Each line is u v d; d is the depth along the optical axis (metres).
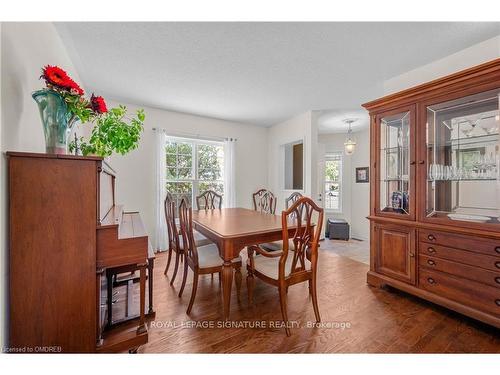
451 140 2.04
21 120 1.23
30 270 1.06
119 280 2.05
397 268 2.20
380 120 2.36
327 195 5.49
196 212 3.00
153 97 3.22
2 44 1.05
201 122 4.13
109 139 1.33
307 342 1.54
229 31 1.81
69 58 2.18
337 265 3.09
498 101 1.73
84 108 1.26
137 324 1.45
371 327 1.71
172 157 3.96
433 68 2.30
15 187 1.04
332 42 1.96
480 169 1.88
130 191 3.51
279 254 1.70
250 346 1.50
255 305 2.03
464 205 1.97
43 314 1.08
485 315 1.62
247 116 4.15
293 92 3.06
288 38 1.90
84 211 1.14
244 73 2.52
